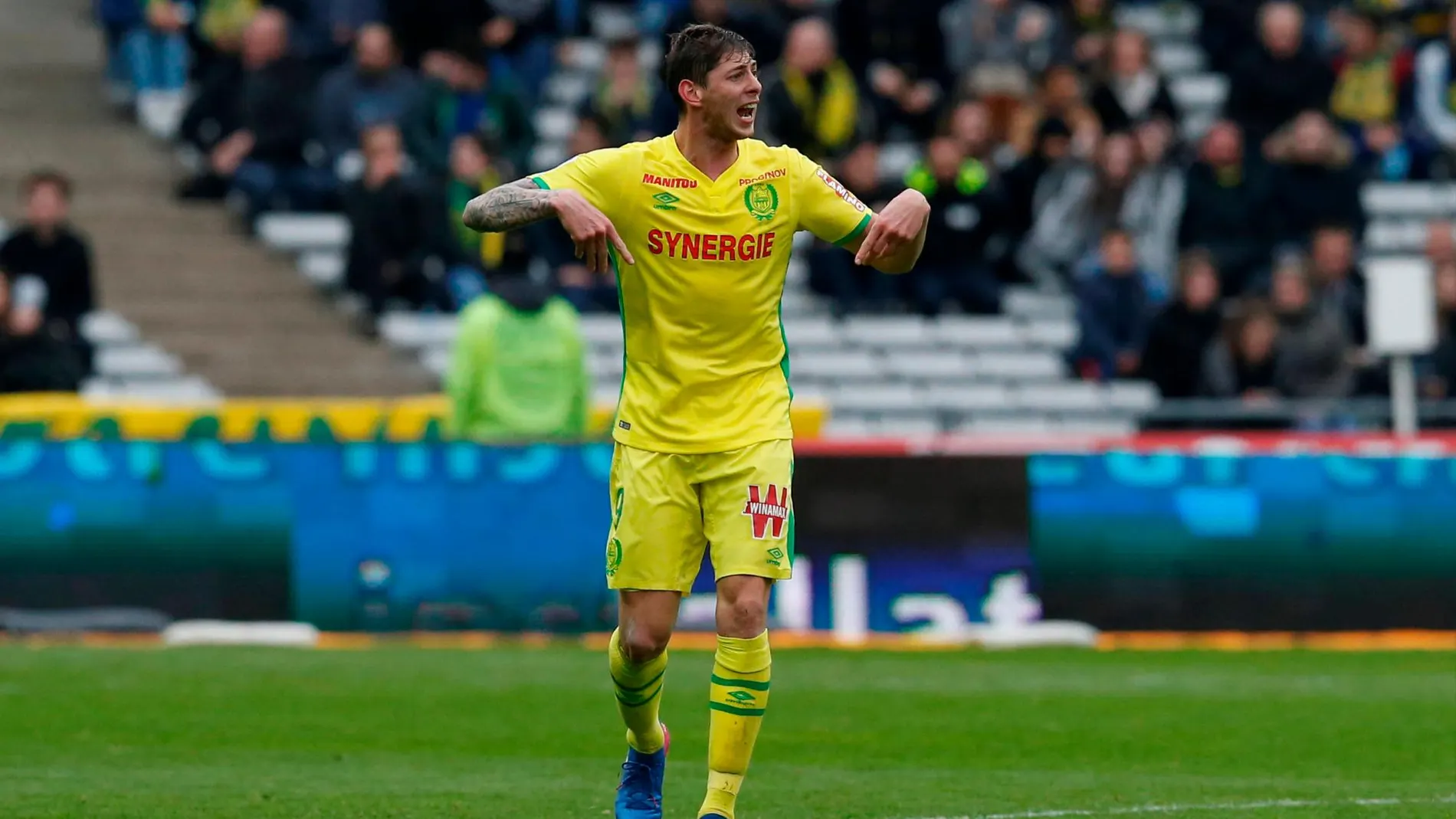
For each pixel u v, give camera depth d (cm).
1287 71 6588
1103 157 6303
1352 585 4253
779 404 2042
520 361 4319
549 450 4225
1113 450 4244
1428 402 5478
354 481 4197
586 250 1942
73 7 7200
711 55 2006
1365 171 6856
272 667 3697
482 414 4328
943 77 6712
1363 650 4159
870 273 6228
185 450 4181
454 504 4206
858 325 6200
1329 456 4262
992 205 6172
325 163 6334
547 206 1934
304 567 4181
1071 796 2388
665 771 2598
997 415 6084
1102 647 4175
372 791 2400
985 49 6756
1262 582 4241
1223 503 4241
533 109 6550
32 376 5191
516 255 4334
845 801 2348
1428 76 7081
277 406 4675
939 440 4434
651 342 2030
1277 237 6250
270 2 6675
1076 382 6059
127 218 6288
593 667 3725
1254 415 5397
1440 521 4266
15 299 5388
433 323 6022
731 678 1998
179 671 3619
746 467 2003
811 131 5931
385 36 6262
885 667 3784
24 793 2384
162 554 4169
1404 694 3416
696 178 2022
